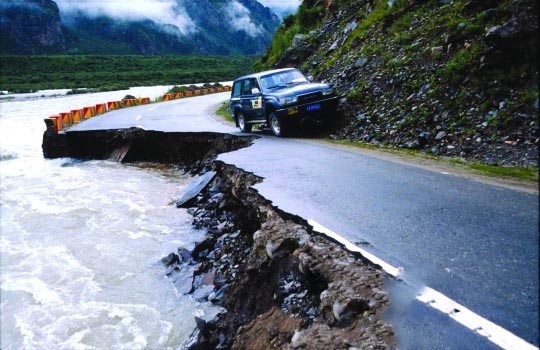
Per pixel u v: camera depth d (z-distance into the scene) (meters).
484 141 8.36
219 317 6.06
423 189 6.82
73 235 10.10
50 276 8.12
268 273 5.80
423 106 10.18
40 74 97.69
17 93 68.19
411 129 9.99
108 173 16.25
